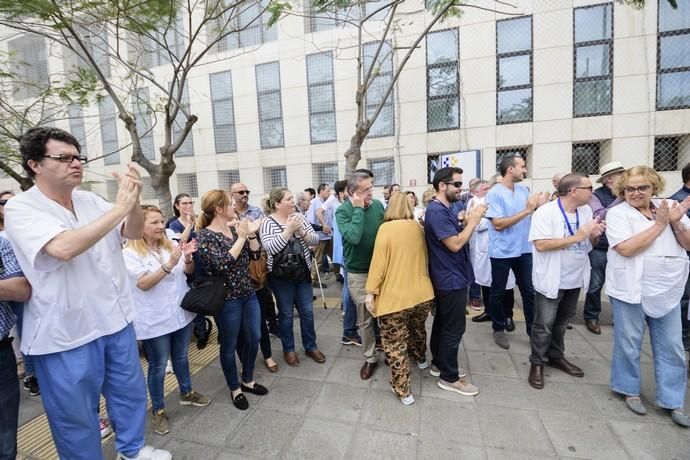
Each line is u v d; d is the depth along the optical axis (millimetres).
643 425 2168
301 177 9547
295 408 2494
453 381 2611
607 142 7422
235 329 2455
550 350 2895
